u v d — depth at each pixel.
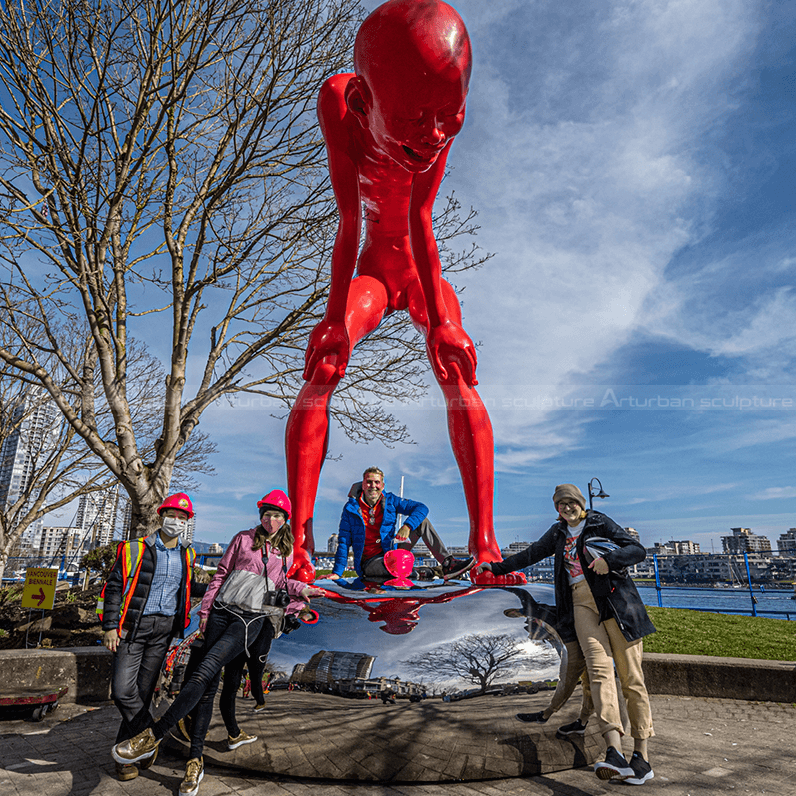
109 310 8.50
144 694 3.37
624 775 2.83
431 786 2.92
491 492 4.27
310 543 4.05
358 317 4.34
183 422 8.98
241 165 8.38
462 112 2.88
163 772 3.24
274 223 8.46
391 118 2.85
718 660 5.34
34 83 8.07
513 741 3.03
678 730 4.01
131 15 7.66
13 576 17.81
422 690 3.02
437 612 3.41
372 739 2.96
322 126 3.96
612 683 3.00
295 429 4.09
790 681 5.00
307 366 4.19
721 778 2.98
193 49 7.82
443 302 4.25
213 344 9.64
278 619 3.24
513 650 3.20
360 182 4.19
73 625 8.94
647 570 31.69
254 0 7.87
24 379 8.42
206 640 3.11
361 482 4.41
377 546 4.26
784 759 3.31
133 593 3.43
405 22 2.67
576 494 3.33
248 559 3.22
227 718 3.12
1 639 8.16
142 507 8.35
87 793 2.92
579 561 3.21
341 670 3.08
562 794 2.79
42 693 4.59
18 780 3.12
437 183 3.96
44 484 14.75
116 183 8.45
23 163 8.04
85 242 8.38
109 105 8.45
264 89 8.88
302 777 3.03
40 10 7.67
